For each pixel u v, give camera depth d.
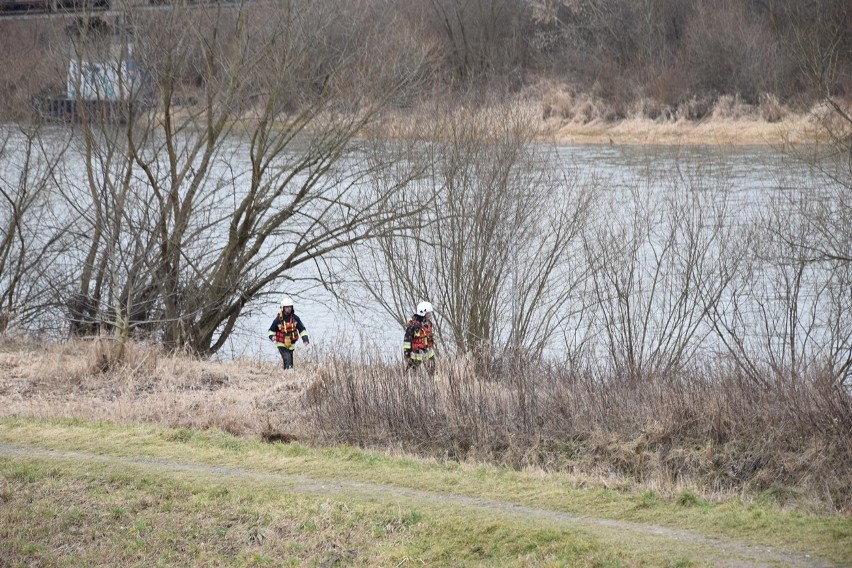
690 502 29.42
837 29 86.62
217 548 28.81
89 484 32.66
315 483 32.12
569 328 66.25
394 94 65.94
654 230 74.81
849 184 68.69
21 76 73.38
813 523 27.05
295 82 65.19
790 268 70.75
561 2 177.38
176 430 39.19
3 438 37.81
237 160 99.62
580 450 38.69
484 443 39.56
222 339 70.56
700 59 155.12
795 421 37.91
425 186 66.50
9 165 81.69
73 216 75.12
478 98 68.31
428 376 45.88
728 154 113.56
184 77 68.12
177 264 66.81
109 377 52.25
